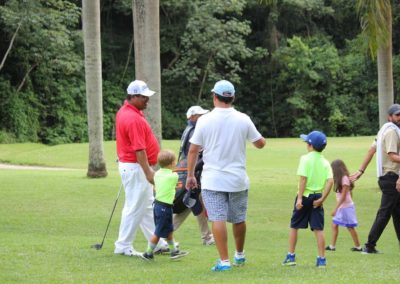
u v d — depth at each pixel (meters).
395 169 11.87
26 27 50.75
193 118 12.49
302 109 62.88
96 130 24.08
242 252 9.53
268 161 32.69
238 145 8.91
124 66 62.53
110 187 21.48
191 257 10.52
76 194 20.11
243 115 9.05
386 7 18.92
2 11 48.84
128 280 8.19
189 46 59.31
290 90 63.50
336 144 41.16
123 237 10.43
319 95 62.75
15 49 53.62
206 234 12.95
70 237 13.27
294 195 20.86
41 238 12.73
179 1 57.66
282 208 18.69
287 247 13.44
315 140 9.59
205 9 57.97
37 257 9.95
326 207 19.06
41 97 56.53
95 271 8.91
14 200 18.86
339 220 13.09
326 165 9.60
